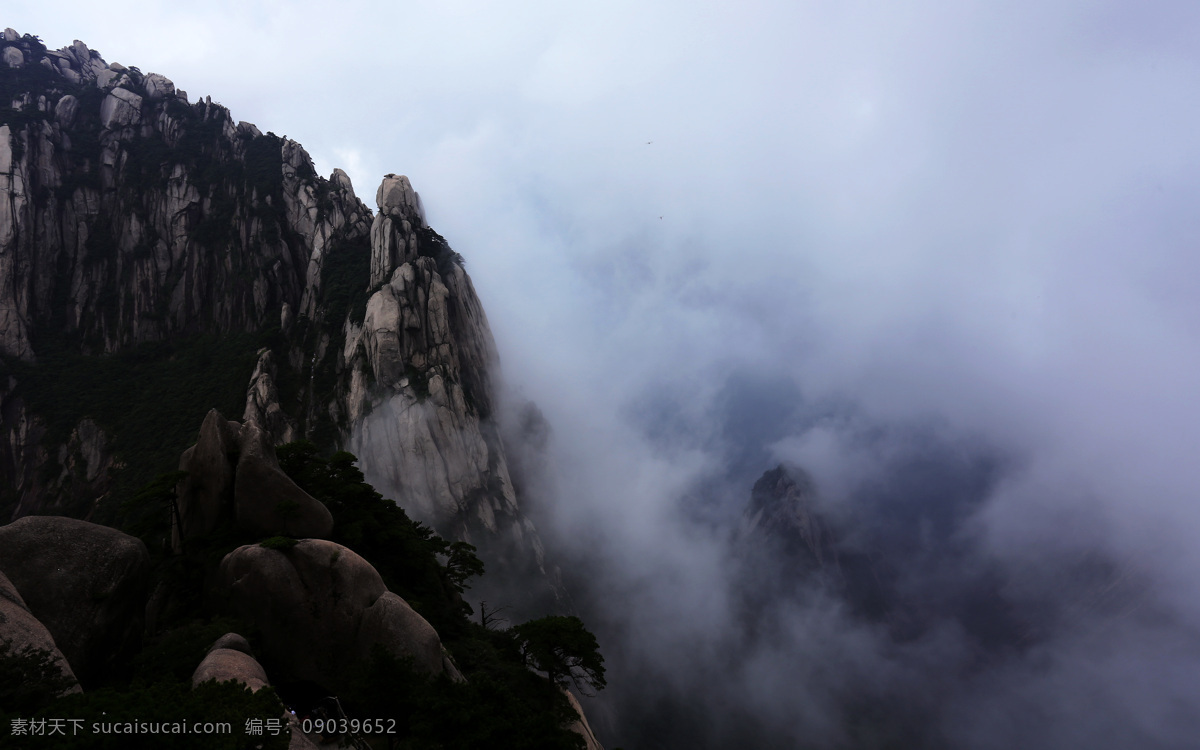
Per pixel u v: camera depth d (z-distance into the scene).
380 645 30.27
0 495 135.38
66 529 31.97
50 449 139.75
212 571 42.19
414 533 62.53
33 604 28.59
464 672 46.75
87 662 29.70
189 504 49.62
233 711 19.81
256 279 171.88
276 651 36.47
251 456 47.81
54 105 190.75
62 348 158.25
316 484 58.09
